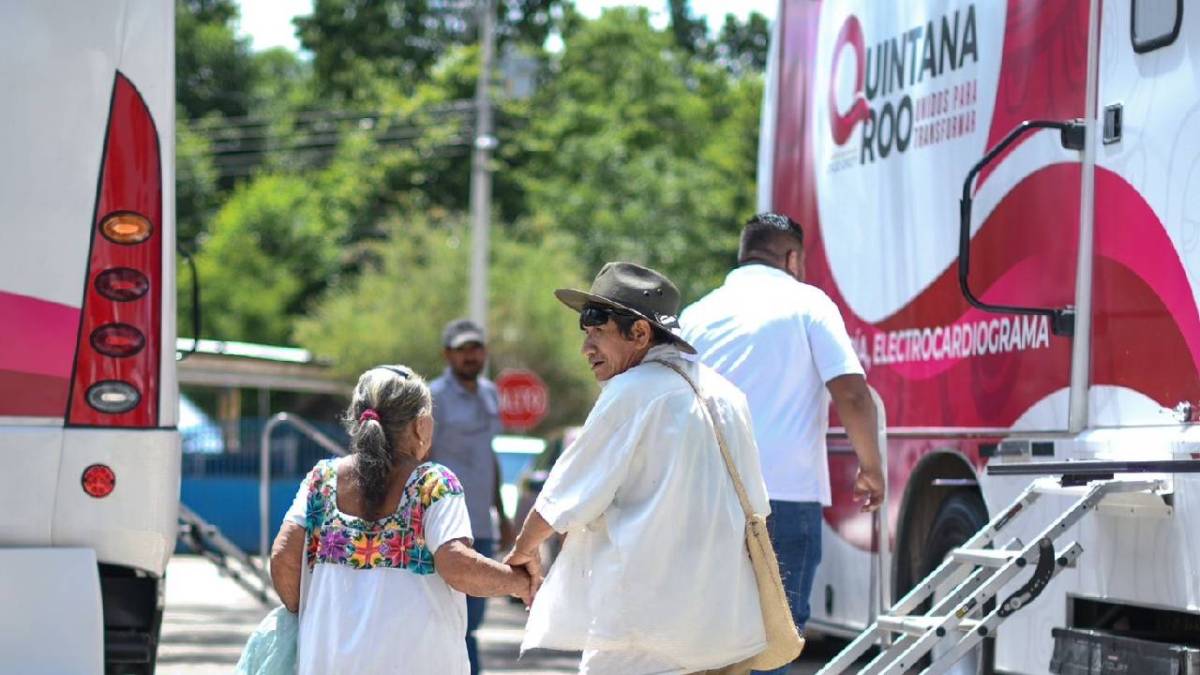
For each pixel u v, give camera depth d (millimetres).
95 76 7848
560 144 57000
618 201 54000
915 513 9789
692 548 5758
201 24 69188
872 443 7785
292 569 6215
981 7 9125
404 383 6262
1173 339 7367
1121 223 7793
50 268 7730
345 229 56250
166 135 7945
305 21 63281
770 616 5887
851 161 10539
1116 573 7629
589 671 5844
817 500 7902
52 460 7641
